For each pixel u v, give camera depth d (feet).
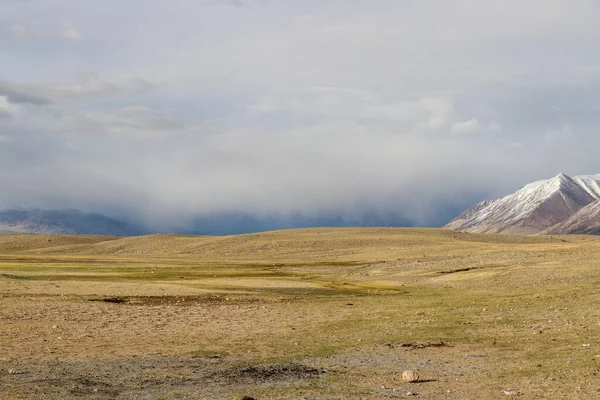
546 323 114.11
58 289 201.77
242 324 127.24
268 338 107.96
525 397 60.44
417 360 85.25
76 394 61.00
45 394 60.39
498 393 63.05
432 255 412.57
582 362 76.64
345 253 598.75
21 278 262.88
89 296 185.37
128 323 126.72
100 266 426.10
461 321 124.16
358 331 116.06
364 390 65.67
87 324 123.65
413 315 138.51
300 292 213.87
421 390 65.67
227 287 229.86
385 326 122.11
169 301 177.58
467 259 329.93
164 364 81.46
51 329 114.83
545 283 198.18
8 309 143.84
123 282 238.27
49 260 549.13
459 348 93.97
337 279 284.82
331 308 158.10
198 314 144.56
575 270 213.05
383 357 88.07
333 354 90.84
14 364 78.89
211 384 68.49
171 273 338.13
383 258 483.10
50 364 79.66
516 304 148.66
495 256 326.03
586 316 118.42
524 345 93.15
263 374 75.00
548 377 69.46
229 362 83.66
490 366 78.95
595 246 328.70
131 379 70.49
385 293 208.13
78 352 90.38
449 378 72.33
